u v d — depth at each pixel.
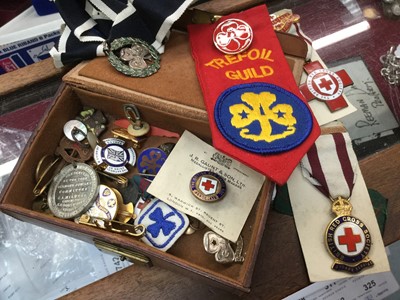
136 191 0.80
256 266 0.79
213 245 0.73
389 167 0.86
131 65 0.79
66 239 0.85
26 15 1.07
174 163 0.78
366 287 0.79
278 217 0.81
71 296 0.78
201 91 0.77
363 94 0.94
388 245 0.80
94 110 0.86
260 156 0.70
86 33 0.83
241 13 0.84
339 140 0.83
